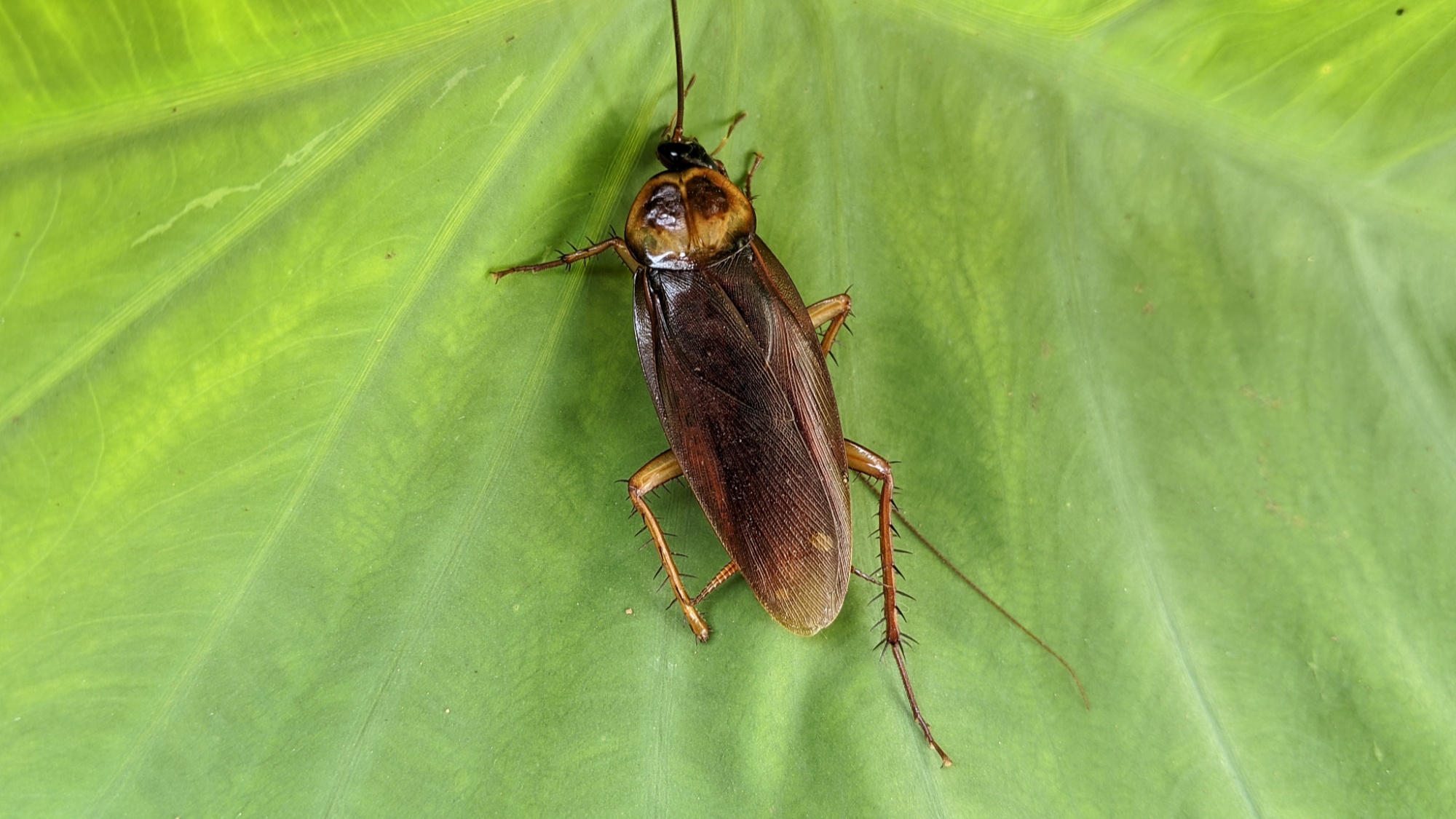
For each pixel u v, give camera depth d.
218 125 0.15
